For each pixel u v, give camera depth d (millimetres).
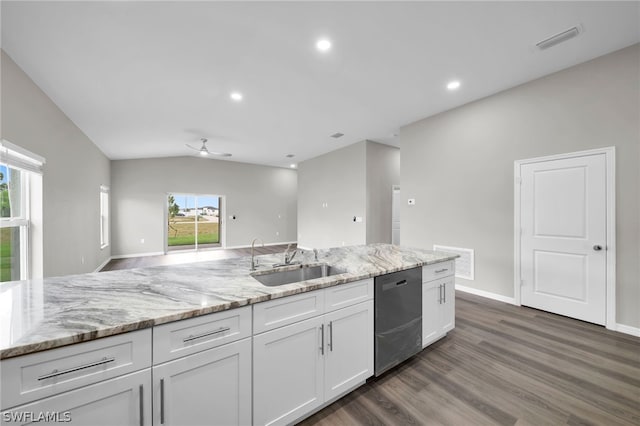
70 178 3816
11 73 2332
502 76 3029
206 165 7965
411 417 1525
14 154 2432
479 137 3639
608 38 2369
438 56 2633
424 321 2182
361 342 1740
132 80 2879
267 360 1328
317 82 3121
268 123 4574
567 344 2328
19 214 2771
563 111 2891
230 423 1222
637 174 2455
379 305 1834
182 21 2029
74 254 3979
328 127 4848
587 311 2752
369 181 5895
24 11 1802
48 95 3070
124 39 2193
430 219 4273
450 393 1727
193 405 1124
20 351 794
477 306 3240
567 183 2869
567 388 1759
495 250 3488
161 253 7348
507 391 1738
